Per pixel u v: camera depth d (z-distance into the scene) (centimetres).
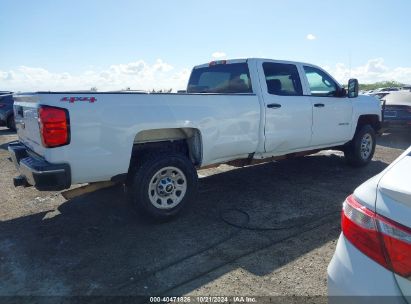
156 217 429
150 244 388
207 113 460
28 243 393
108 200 529
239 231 419
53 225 441
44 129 356
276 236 405
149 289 305
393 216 174
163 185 430
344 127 670
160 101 420
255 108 513
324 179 645
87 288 308
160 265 344
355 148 712
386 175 199
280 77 567
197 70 640
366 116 736
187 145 483
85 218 462
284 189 584
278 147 559
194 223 443
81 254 367
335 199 532
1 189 592
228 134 485
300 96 585
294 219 455
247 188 590
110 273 331
